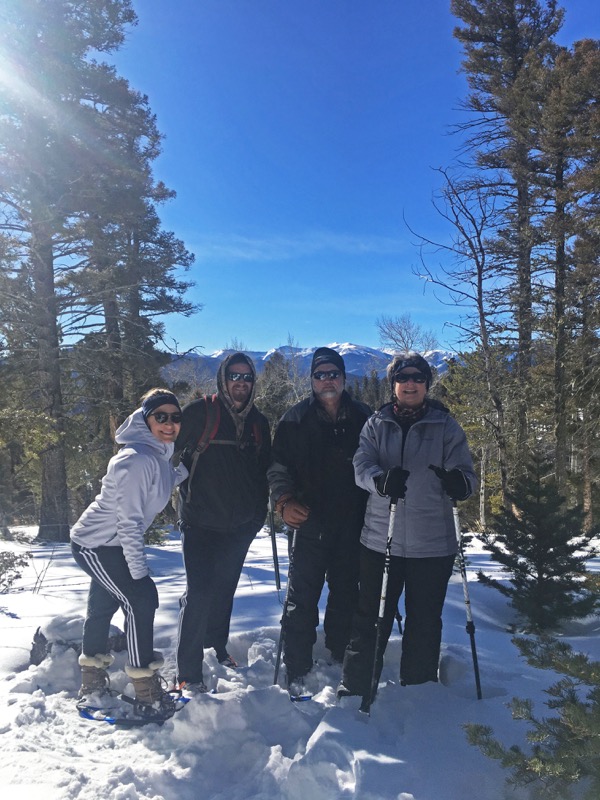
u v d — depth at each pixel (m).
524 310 14.56
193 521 3.45
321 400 3.45
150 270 17.56
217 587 3.60
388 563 2.85
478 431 15.68
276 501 3.46
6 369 14.98
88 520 2.97
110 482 2.94
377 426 3.13
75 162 14.29
